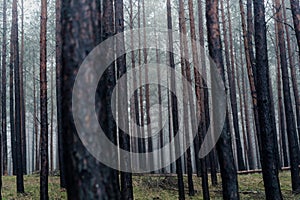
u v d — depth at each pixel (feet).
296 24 34.42
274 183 32.24
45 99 38.37
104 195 10.93
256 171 70.90
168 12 51.93
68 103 11.41
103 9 32.58
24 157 81.71
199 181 59.52
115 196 11.35
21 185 48.34
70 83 11.46
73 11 11.84
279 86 72.95
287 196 46.39
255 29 35.29
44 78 38.60
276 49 71.67
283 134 74.84
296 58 99.91
